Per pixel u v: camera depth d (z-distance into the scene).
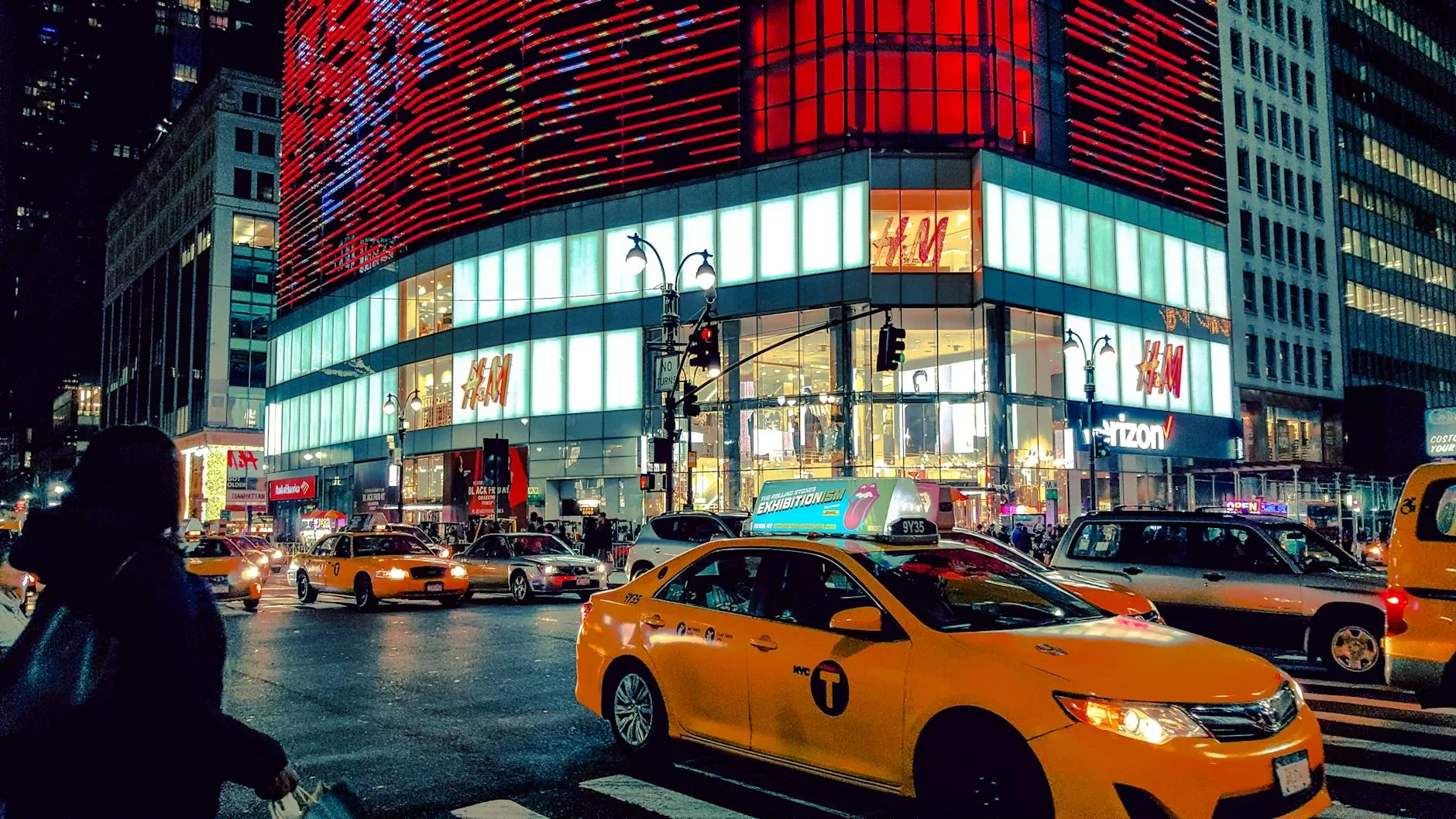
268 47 119.19
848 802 5.97
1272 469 39.44
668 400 23.23
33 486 150.00
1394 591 7.81
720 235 38.22
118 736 2.11
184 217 81.56
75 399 131.75
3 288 167.00
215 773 2.29
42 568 2.16
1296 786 4.61
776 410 36.25
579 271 41.78
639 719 7.00
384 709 8.98
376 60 55.19
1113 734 4.46
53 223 163.50
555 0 44.66
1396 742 7.71
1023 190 36.69
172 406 79.44
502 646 13.38
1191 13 47.34
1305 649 11.06
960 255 35.22
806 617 6.09
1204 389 43.62
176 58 114.31
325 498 56.16
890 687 5.32
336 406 55.44
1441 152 69.00
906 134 36.34
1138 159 42.59
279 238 66.19
